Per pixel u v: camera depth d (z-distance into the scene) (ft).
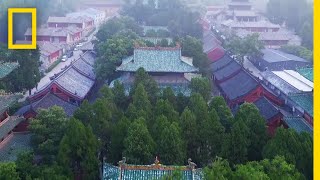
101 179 172.96
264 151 173.78
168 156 174.50
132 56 290.76
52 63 437.58
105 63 299.58
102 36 416.87
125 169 155.43
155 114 204.64
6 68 253.44
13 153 191.42
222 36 548.31
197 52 309.22
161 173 154.30
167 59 274.77
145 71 247.70
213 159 186.09
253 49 423.64
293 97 248.11
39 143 187.21
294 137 168.45
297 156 164.76
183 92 263.08
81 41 579.07
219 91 321.93
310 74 255.91
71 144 173.06
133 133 173.58
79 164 176.76
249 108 205.87
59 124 188.85
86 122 200.03
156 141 184.24
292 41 517.14
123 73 288.30
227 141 178.50
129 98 236.63
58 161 170.09
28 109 230.07
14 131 217.36
